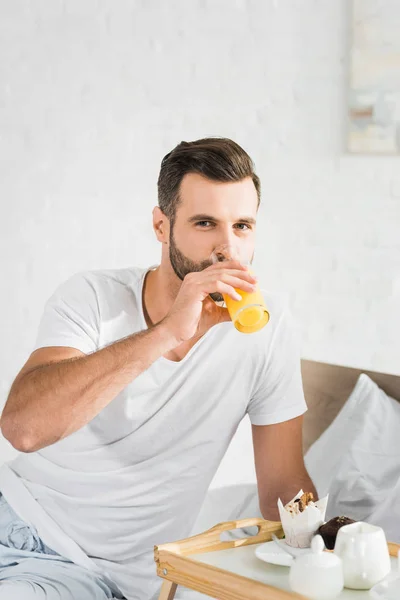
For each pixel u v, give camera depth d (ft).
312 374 6.95
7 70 9.26
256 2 7.45
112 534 5.22
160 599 4.32
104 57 8.54
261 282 7.64
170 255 5.06
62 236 9.00
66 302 5.27
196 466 5.30
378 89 6.74
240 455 7.50
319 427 6.89
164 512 5.29
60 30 8.84
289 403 5.44
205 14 7.79
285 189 7.42
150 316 5.34
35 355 5.04
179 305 4.50
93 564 5.15
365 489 5.77
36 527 5.24
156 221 5.21
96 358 4.60
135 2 8.27
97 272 5.56
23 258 9.31
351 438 6.18
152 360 4.55
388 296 6.88
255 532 6.08
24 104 9.17
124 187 8.48
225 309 4.87
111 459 5.22
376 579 3.90
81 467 5.26
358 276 7.04
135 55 8.31
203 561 4.24
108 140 8.57
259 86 7.50
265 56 7.43
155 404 5.18
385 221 6.87
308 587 3.76
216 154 4.87
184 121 8.01
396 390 6.47
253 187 4.97
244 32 7.55
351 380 6.70
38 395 4.60
